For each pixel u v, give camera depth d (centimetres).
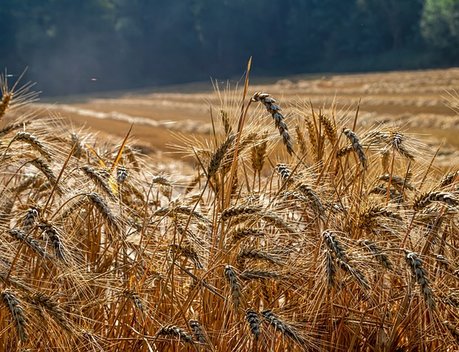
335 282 682
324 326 778
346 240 743
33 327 677
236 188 827
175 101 14225
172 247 767
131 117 10006
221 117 822
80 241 797
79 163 836
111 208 782
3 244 685
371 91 11819
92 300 753
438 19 18662
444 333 784
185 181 977
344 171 892
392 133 879
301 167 854
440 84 12506
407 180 915
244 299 686
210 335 745
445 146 4434
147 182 966
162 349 761
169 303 790
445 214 783
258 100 733
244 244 774
